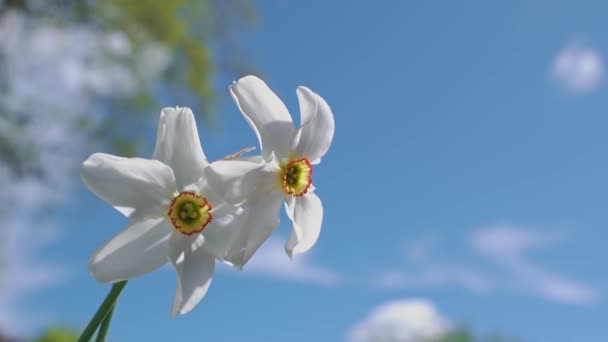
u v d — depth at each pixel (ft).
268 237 1.10
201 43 4.93
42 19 4.56
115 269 1.05
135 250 1.07
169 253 1.07
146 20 4.83
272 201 1.11
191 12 4.91
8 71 4.49
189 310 1.07
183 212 1.08
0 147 4.42
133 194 1.07
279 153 1.13
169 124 1.09
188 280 1.07
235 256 1.08
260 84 1.13
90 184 1.06
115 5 4.77
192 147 1.09
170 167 1.08
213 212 1.09
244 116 1.12
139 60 4.91
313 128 1.16
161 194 1.08
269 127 1.12
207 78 4.96
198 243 1.09
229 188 1.07
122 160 1.06
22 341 3.96
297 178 1.13
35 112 4.54
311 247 1.17
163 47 4.88
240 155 1.12
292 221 1.11
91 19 4.73
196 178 1.09
